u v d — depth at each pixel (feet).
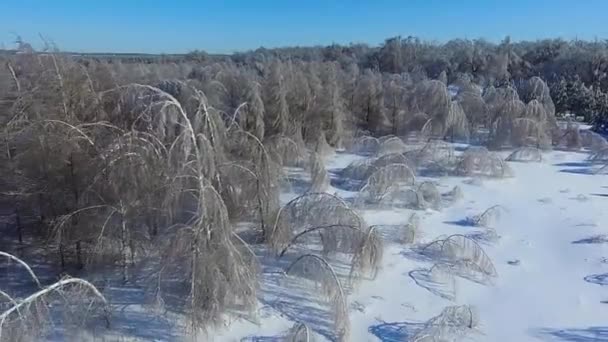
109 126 31.53
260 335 27.32
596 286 33.09
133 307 29.09
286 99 70.03
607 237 40.70
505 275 34.78
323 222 35.91
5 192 32.60
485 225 43.86
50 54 36.04
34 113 32.81
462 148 73.05
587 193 53.21
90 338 26.48
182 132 27.43
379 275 34.40
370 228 33.94
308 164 56.90
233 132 38.55
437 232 42.29
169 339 26.66
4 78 37.09
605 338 27.45
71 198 31.58
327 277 29.58
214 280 26.30
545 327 28.53
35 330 24.47
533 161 66.44
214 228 26.91
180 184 27.66
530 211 47.57
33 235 34.40
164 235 28.22
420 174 59.93
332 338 27.37
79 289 27.81
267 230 36.83
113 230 30.25
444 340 27.04
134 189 29.81
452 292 32.40
